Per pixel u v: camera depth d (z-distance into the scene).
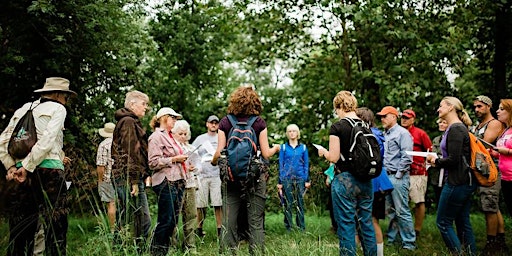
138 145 5.01
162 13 10.98
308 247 4.58
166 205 5.09
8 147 4.35
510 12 9.27
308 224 7.75
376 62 11.26
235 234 4.76
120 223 4.38
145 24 13.65
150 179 5.57
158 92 13.37
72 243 5.86
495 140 5.93
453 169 4.88
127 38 8.54
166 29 13.86
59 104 4.51
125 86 9.14
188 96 14.37
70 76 7.73
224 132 4.79
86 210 6.23
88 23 7.21
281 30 11.88
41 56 7.34
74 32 7.41
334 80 12.26
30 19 7.01
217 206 7.38
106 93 8.65
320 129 12.56
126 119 5.07
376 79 10.20
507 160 5.59
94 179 4.88
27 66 7.37
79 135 8.15
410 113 7.11
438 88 11.19
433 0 10.38
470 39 9.79
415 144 7.05
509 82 10.65
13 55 6.90
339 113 4.79
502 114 5.69
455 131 4.87
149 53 12.43
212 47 14.48
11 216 4.37
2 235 5.39
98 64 7.92
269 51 12.45
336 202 4.55
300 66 12.80
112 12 7.69
